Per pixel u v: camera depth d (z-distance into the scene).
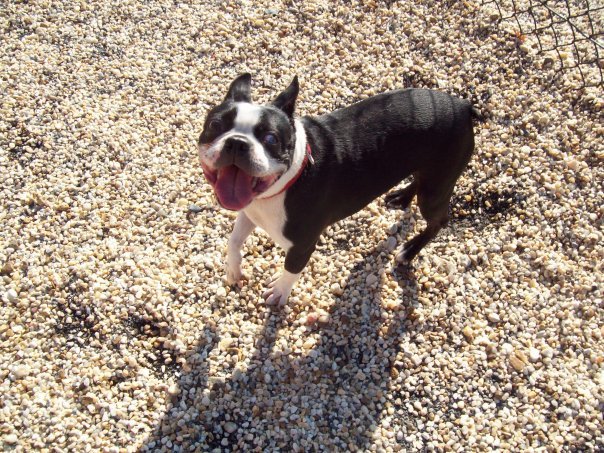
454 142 1.18
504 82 1.66
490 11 1.80
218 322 1.29
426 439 1.18
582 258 1.41
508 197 1.49
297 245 1.16
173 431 1.16
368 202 1.23
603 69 1.70
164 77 1.64
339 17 1.79
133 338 1.25
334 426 1.19
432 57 1.72
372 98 1.18
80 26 1.73
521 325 1.31
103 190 1.44
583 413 1.21
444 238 1.44
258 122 1.00
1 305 1.27
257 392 1.21
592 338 1.30
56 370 1.20
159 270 1.34
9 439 1.11
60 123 1.54
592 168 1.53
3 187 1.43
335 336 1.29
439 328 1.30
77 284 1.30
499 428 1.19
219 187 0.99
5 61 1.64
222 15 1.77
